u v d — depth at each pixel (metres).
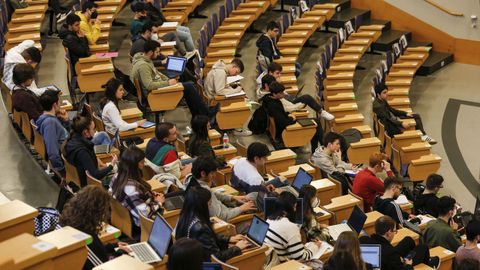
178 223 12.55
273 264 13.46
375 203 17.45
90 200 11.13
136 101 22.95
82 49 22.48
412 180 24.03
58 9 28.12
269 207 13.97
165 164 16.41
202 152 17.77
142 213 13.86
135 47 23.70
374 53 36.47
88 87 21.97
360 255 11.34
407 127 25.98
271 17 36.25
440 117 31.91
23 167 18.31
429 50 36.88
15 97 18.16
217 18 30.97
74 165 15.63
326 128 24.50
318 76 27.19
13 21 25.27
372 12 38.94
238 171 16.36
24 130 18.67
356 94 31.72
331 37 34.84
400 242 14.84
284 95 24.17
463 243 17.19
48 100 16.88
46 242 9.16
